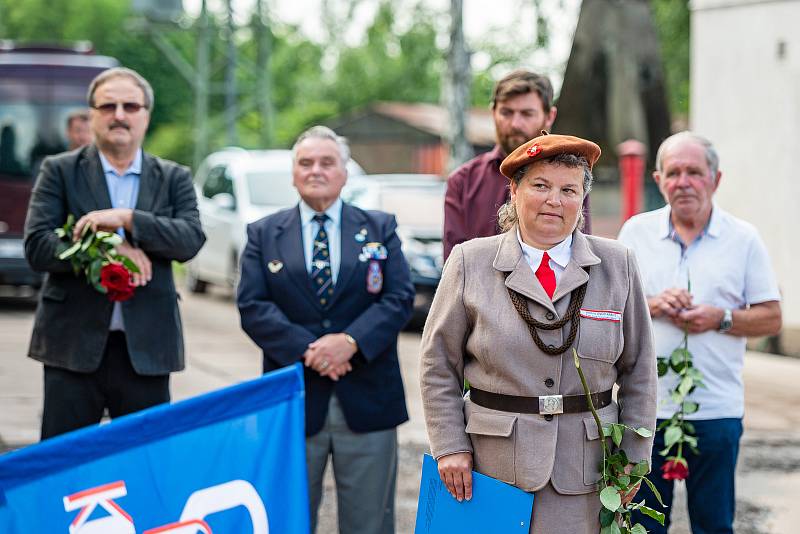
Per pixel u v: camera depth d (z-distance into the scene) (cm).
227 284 1531
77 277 454
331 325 452
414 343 1192
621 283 340
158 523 268
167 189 476
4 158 1460
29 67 1482
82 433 261
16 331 1238
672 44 2645
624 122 1591
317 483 454
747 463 723
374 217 468
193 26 3494
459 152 1900
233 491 276
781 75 1120
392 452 460
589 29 1603
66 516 259
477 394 343
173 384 954
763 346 1123
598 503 338
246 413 279
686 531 586
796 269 1105
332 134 465
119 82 465
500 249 341
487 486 333
